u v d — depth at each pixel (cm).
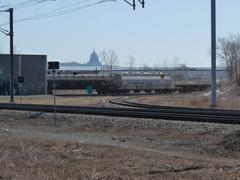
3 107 5344
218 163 1706
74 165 1611
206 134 2673
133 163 1677
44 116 4072
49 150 2039
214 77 5238
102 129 3281
